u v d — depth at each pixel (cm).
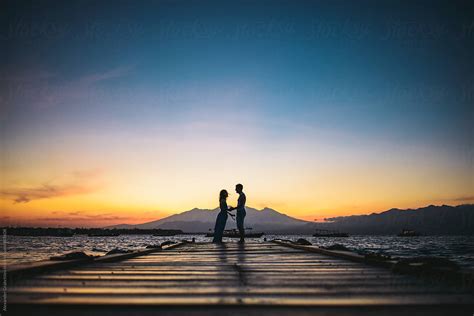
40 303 276
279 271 489
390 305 274
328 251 774
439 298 298
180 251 976
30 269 426
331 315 248
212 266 563
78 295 310
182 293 321
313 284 373
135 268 532
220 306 272
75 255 580
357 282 385
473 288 345
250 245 1312
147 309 265
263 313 253
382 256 568
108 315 246
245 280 404
